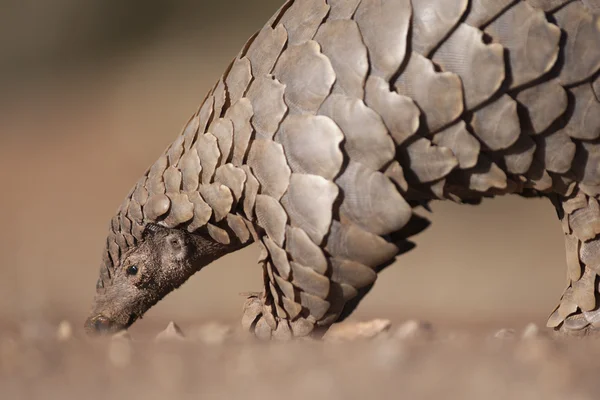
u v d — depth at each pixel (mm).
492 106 3006
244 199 3043
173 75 8797
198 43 9102
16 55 9562
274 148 3029
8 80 9406
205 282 4832
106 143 8062
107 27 9531
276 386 2922
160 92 8594
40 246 5660
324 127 3016
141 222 3086
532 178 3029
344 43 3018
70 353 2990
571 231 3057
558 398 2896
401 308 3938
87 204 6883
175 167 3072
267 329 3064
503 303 4078
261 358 2967
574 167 3029
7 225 6316
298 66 3027
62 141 8211
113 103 8633
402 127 3008
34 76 9391
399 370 2936
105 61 9359
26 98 9062
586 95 3012
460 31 3002
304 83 3023
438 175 3014
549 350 2969
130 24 9477
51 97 9016
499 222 6254
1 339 3051
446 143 3010
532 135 3016
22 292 4070
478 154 3010
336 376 2928
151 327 3395
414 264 5492
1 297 3881
